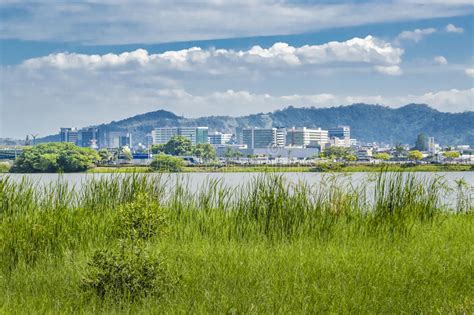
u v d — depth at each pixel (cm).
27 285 853
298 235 1217
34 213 1134
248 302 754
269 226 1238
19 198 1223
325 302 758
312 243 1144
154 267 839
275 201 1288
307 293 795
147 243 1012
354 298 774
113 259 830
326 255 1016
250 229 1242
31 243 1014
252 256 1002
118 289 796
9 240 995
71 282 860
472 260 985
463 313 746
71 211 1204
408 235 1226
